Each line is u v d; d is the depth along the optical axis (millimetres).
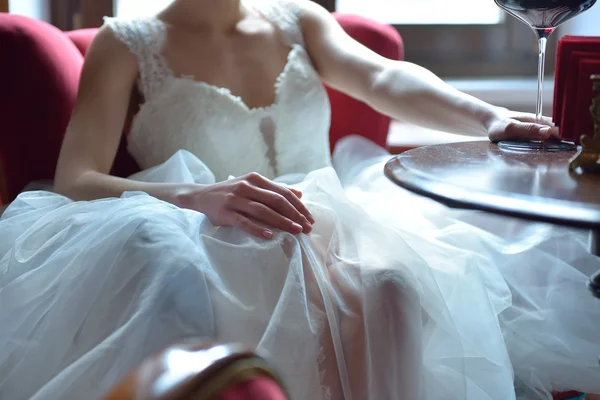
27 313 1063
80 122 1416
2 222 1244
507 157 1008
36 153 1544
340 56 1583
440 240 1287
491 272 1248
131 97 1538
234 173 1505
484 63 2637
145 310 969
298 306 975
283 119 1523
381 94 1467
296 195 1141
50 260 1090
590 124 969
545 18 1032
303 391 945
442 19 2621
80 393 928
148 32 1497
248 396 368
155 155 1510
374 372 958
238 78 1531
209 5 1526
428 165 956
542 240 1425
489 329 1107
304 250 1050
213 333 995
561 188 812
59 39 1656
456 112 1305
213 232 1114
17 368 1039
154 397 354
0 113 1522
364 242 1091
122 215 1077
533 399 1382
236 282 1046
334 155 1684
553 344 1378
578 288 1379
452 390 1024
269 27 1604
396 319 972
